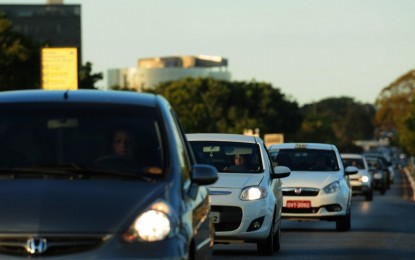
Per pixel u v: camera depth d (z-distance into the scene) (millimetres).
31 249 15320
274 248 34562
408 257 32781
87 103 18094
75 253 15383
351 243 38031
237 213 31500
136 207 15828
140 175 16719
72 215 15562
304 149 47406
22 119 17734
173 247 15703
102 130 17562
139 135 17547
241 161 33312
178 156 17578
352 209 67062
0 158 17109
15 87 139125
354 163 85812
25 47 139750
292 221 51969
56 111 17891
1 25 140250
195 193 18109
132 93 18953
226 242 32250
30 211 15562
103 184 16312
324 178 45094
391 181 147875
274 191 33656
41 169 16719
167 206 16031
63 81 84875
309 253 34000
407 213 61000
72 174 16578
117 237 15500
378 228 46906
